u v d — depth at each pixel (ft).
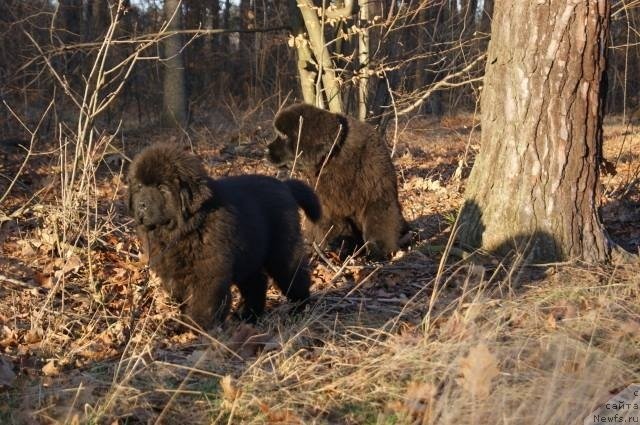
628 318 11.27
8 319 11.66
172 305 12.17
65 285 12.72
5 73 25.68
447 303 12.23
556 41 13.82
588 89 13.94
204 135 30.22
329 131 15.44
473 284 12.98
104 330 11.64
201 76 47.16
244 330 11.28
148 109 39.22
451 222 16.74
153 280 12.54
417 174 23.73
